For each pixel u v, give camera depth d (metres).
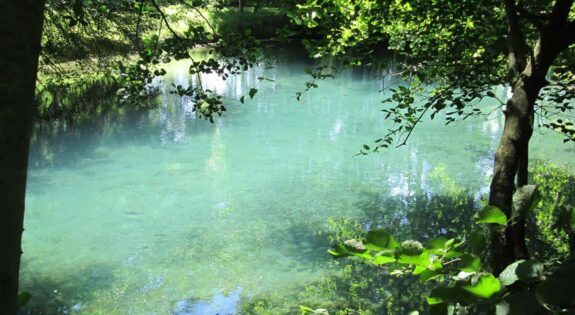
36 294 7.82
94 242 9.60
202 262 8.80
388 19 6.30
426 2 6.08
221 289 7.89
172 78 25.09
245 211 10.99
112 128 17.52
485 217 1.25
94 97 20.47
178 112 19.73
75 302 7.63
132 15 11.03
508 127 3.70
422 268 1.25
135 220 10.56
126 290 7.93
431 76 6.02
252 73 27.36
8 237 1.02
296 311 7.18
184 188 12.36
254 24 34.06
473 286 1.11
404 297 7.41
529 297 1.06
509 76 4.24
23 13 0.99
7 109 0.99
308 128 17.89
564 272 1.06
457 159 14.15
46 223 10.41
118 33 11.58
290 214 10.80
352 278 8.05
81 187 12.41
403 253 1.19
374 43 5.96
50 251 9.23
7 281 1.03
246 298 7.56
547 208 9.67
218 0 5.06
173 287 7.99
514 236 2.69
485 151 14.83
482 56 5.94
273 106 21.05
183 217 10.72
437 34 6.47
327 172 13.43
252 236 9.77
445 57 6.05
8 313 1.04
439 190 11.91
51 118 18.28
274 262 8.72
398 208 10.95
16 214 1.03
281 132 17.38
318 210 10.95
